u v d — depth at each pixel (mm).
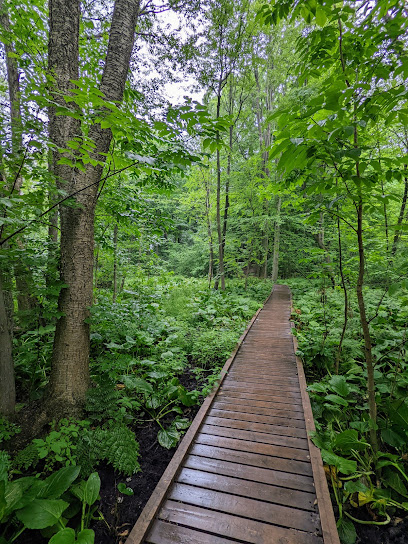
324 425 2938
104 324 3100
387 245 3395
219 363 4492
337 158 1532
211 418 2922
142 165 2270
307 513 1823
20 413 2652
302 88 3449
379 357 3574
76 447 2207
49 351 3496
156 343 4762
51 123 2676
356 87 1359
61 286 2588
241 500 1924
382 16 1371
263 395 3398
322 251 3430
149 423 2939
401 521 2006
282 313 7832
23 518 1506
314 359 4188
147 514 1771
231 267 12531
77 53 2750
